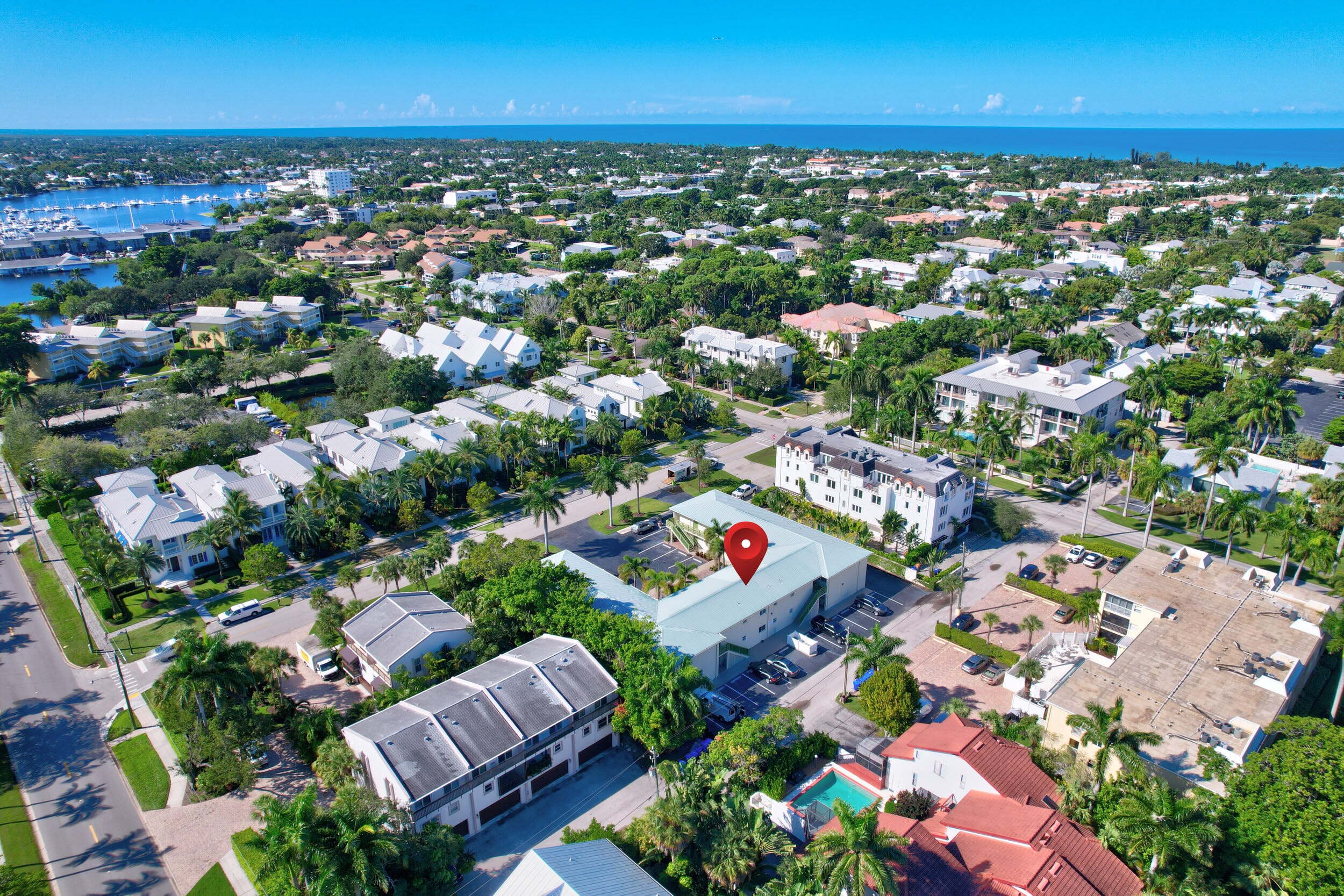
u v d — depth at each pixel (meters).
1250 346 199.50
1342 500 118.69
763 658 101.44
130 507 122.62
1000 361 178.88
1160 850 60.78
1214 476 125.06
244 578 117.44
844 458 133.00
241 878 70.25
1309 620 92.25
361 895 59.53
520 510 140.50
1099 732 68.75
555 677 84.81
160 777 82.31
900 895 59.31
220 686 78.75
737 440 172.12
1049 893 59.88
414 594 102.19
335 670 98.00
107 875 71.06
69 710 92.19
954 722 79.06
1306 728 71.31
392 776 70.62
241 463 147.50
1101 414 162.00
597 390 185.12
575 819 77.12
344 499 125.69
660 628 94.69
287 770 83.31
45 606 112.31
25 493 147.25
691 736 83.31
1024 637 103.94
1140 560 104.62
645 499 144.25
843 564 111.50
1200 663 84.06
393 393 178.25
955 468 127.44
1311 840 60.69
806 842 72.06
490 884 69.56
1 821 76.94
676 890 66.94
